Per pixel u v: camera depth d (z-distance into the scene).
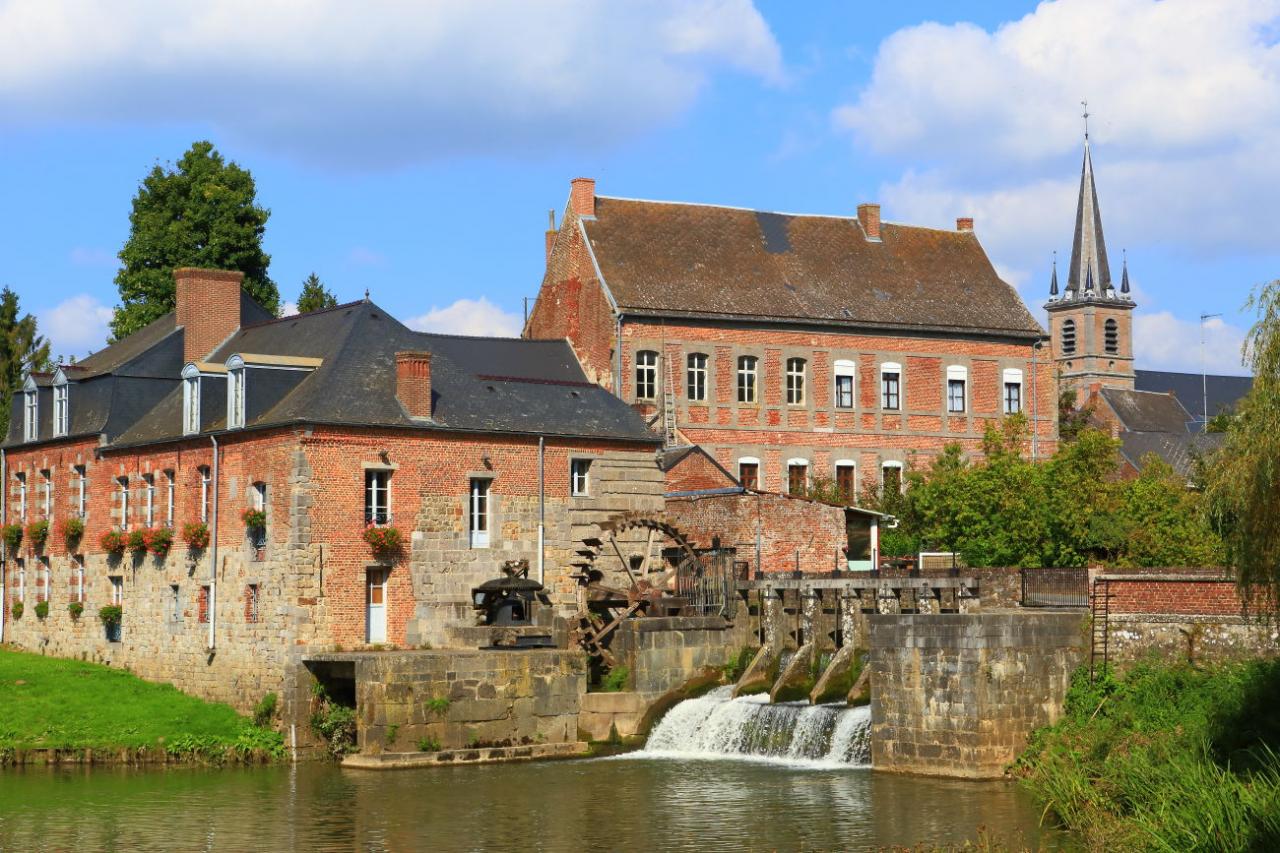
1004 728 36.94
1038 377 74.69
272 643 43.59
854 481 69.94
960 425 72.56
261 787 38.09
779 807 34.44
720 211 71.94
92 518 52.56
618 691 44.59
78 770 40.72
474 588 44.62
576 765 40.91
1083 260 149.38
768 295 69.19
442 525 45.44
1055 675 37.78
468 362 63.59
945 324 72.25
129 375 52.69
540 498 47.38
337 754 42.47
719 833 32.12
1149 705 35.53
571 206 69.00
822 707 41.62
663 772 39.47
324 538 43.47
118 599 51.41
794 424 68.81
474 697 41.69
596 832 32.56
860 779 37.59
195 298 53.97
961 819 32.47
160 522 49.03
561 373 65.69
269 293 74.69
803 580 45.94
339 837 32.50
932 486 57.25
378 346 46.78
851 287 71.69
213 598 46.06
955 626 37.22
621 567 49.06
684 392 66.69
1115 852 27.70
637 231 68.94
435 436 45.41
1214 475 30.66
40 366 86.19
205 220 72.50
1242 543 30.00
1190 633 36.56
